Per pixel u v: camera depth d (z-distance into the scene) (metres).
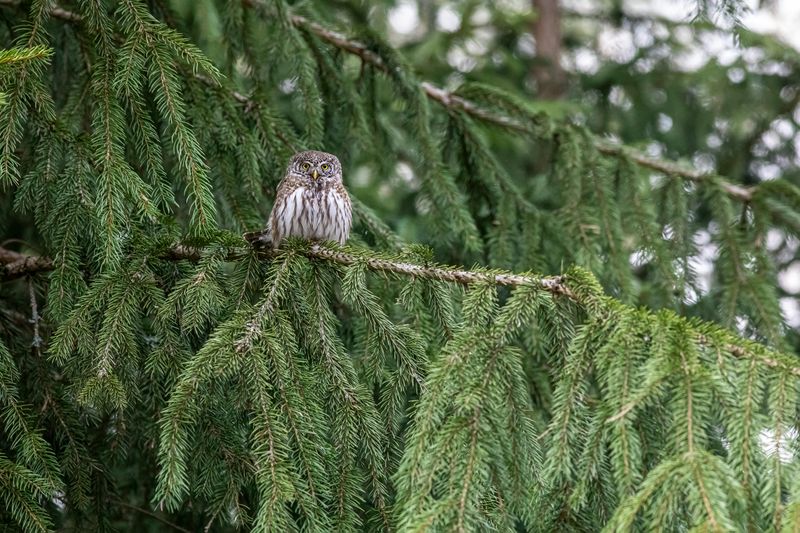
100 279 7.17
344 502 6.74
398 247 9.82
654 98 18.22
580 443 6.47
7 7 8.76
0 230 9.98
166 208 8.07
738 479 5.84
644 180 11.80
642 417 6.59
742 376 6.11
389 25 18.16
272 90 10.41
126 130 7.84
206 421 7.16
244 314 6.96
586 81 18.69
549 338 6.88
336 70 10.37
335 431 6.92
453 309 7.75
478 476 6.12
